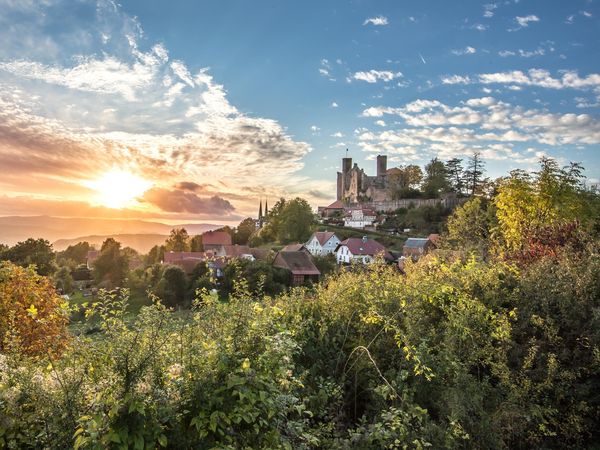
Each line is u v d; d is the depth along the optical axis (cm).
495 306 702
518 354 634
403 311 655
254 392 396
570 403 579
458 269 790
